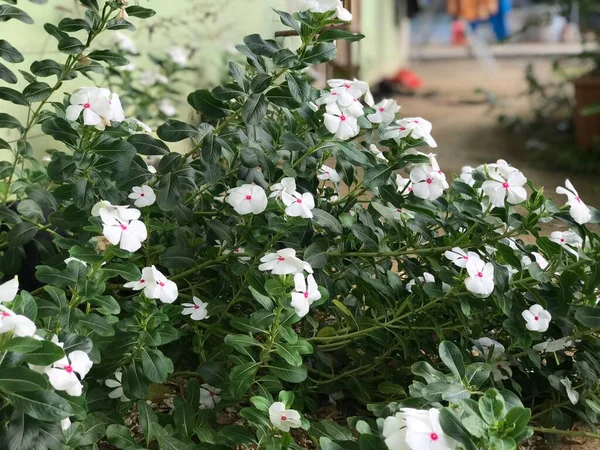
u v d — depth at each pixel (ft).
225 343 2.55
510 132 8.44
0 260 2.74
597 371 2.64
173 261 2.69
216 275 2.96
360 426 2.01
